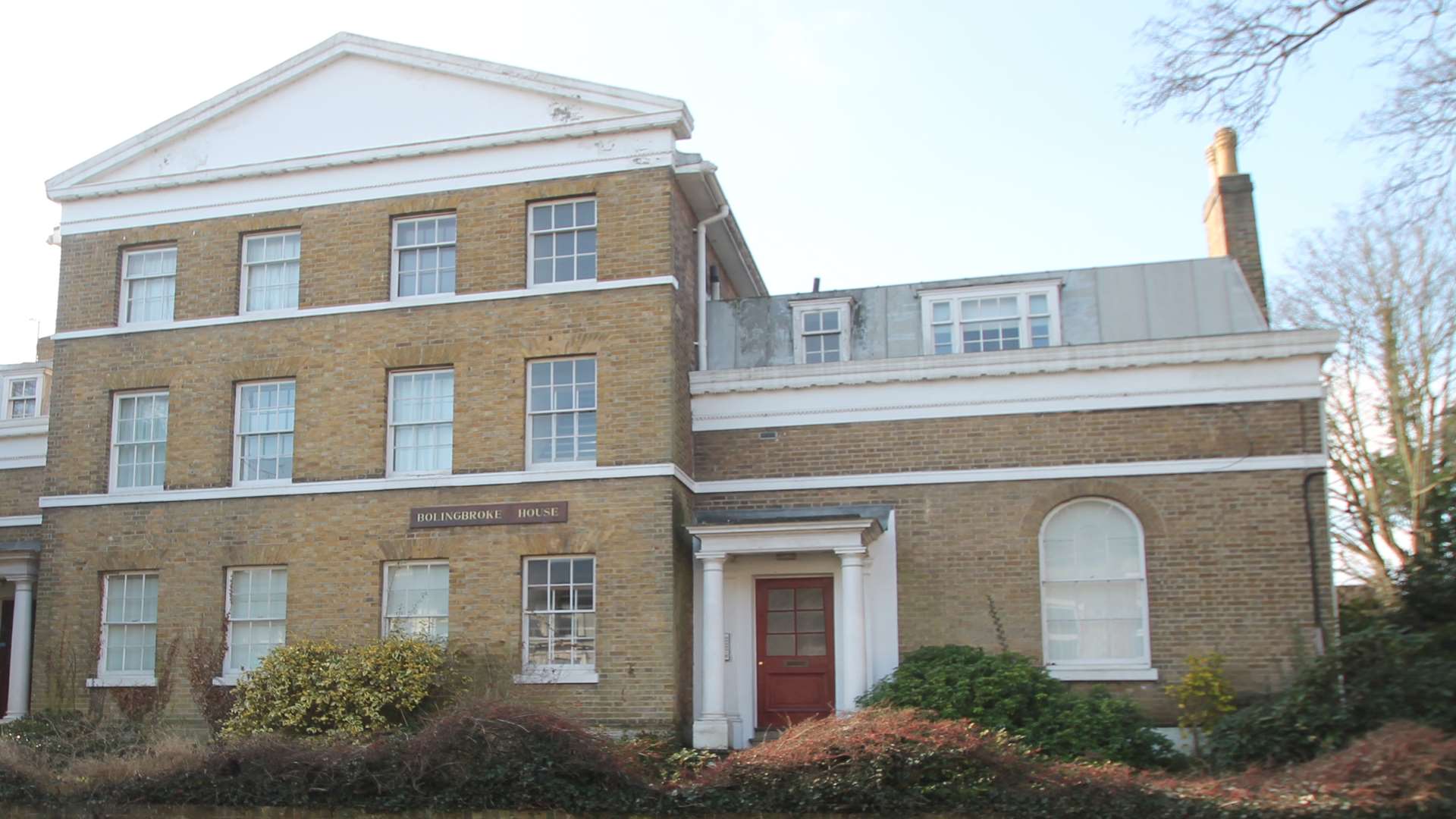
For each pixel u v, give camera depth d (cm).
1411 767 1302
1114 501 1931
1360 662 1598
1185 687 1789
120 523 2184
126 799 1619
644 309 2027
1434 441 2811
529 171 2112
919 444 2009
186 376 2202
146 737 1916
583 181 2089
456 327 2095
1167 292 2053
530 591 2008
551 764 1513
